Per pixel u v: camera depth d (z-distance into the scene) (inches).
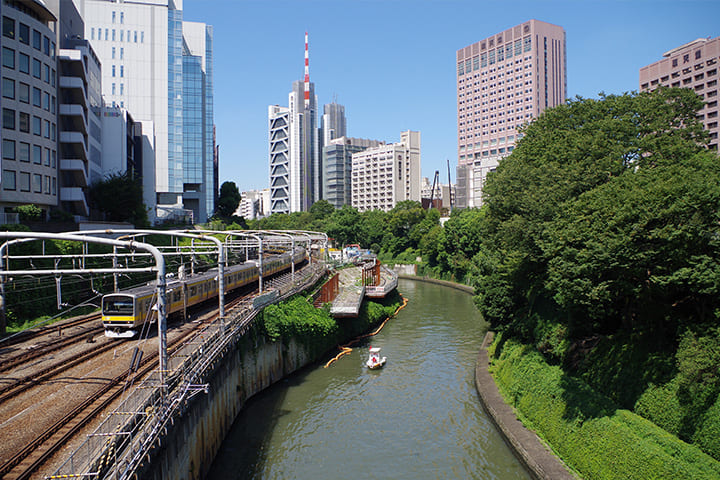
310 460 1154.7
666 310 1122.0
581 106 1728.6
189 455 923.4
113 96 4224.9
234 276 1969.7
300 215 7534.5
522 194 1424.7
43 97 2203.5
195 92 4869.6
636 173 1179.9
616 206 1031.6
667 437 917.8
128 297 1247.5
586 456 1023.0
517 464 1148.5
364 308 2561.5
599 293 1026.7
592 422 1055.6
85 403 822.5
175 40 4611.2
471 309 2970.0
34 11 2194.9
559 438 1125.7
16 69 2048.5
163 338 850.8
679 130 1514.5
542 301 1609.3
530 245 1341.0
